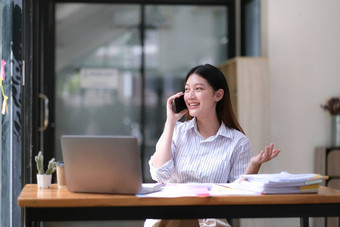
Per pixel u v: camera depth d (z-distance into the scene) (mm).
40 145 6617
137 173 2969
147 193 3039
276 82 7211
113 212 2900
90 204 2859
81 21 8297
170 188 3260
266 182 3014
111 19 8359
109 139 2971
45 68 7668
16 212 4465
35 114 5867
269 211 2998
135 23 8391
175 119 3865
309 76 7203
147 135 8375
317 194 3062
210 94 3887
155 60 8414
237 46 8453
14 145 4480
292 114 7188
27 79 5000
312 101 7203
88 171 3043
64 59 8242
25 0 4902
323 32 7215
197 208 2947
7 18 4488
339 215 3051
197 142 3998
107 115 8320
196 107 3875
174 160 3990
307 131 7180
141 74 8383
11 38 4500
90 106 8281
